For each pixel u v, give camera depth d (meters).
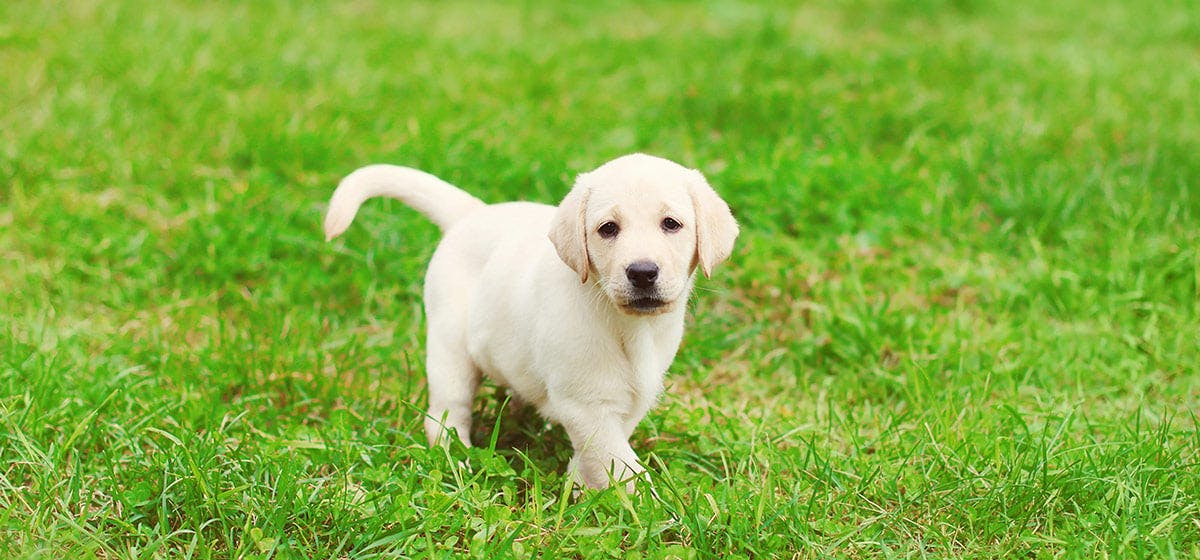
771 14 10.12
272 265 5.16
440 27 9.90
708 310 5.02
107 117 6.63
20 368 4.02
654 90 7.99
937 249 5.60
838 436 4.00
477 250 3.74
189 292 5.04
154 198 5.72
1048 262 5.34
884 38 10.33
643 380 3.31
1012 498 3.35
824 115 7.30
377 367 4.39
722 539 3.20
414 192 4.02
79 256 5.19
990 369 4.41
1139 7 11.98
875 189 6.02
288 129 6.53
